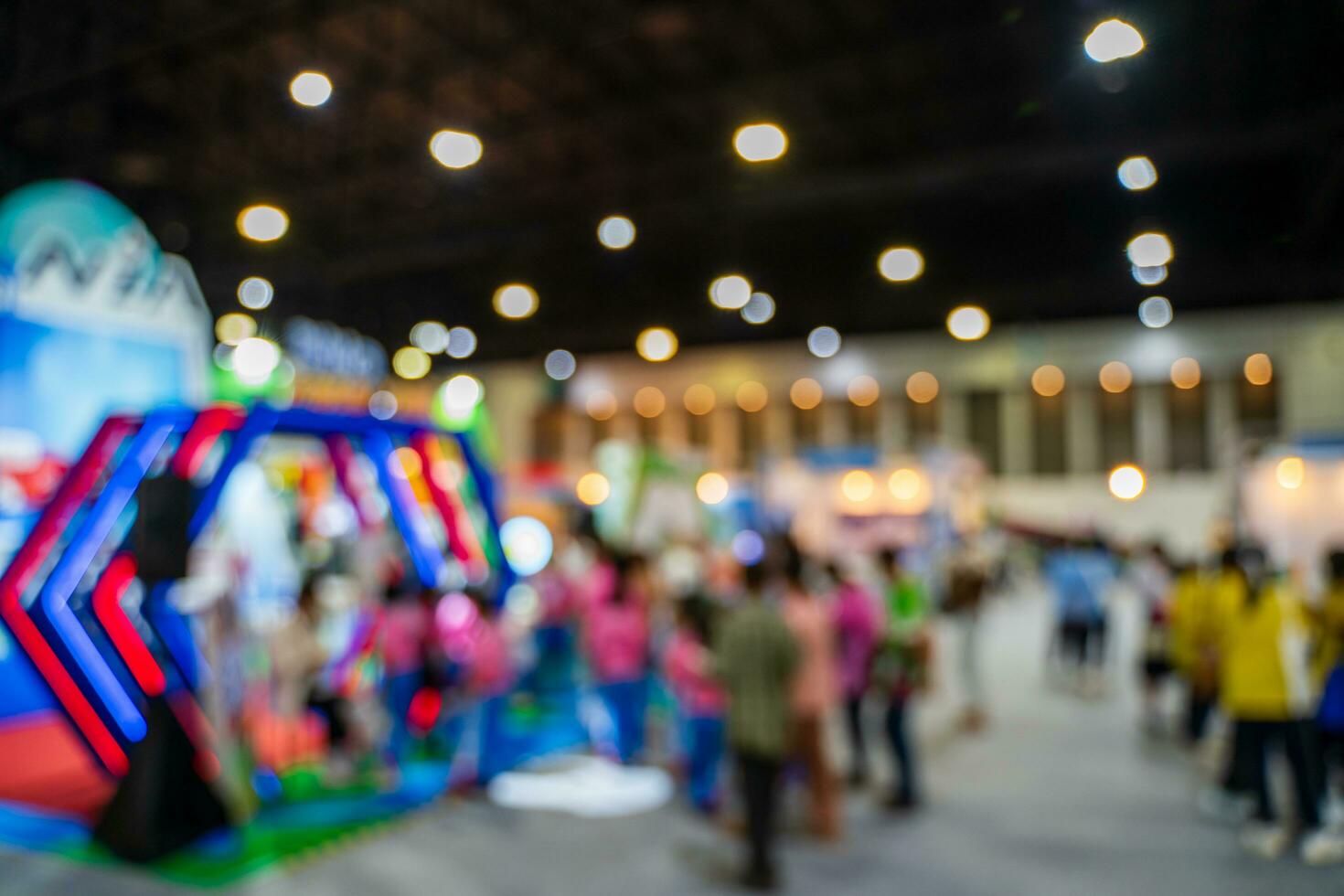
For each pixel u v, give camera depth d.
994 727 8.59
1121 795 6.45
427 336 26.38
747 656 4.89
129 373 9.52
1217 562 7.36
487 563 7.25
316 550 12.19
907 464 16.67
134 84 14.41
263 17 12.86
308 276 22.56
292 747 6.87
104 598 5.49
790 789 6.45
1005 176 15.39
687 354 32.66
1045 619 17.77
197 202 19.47
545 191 18.06
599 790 6.54
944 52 13.44
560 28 12.91
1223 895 4.75
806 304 26.00
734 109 15.73
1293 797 5.81
